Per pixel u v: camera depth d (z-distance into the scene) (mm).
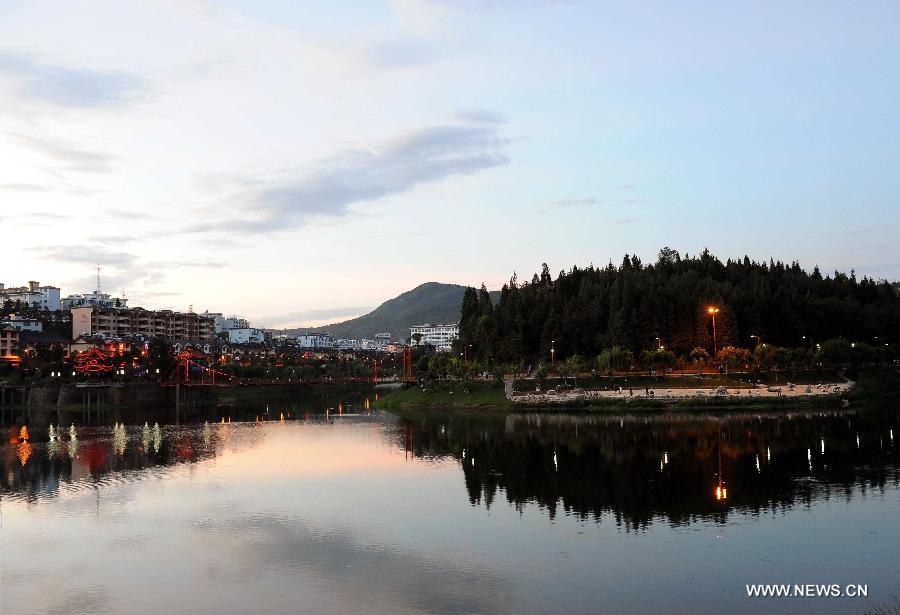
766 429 121500
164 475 91938
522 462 97125
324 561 54500
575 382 196000
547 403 171875
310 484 84250
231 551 57469
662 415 149000
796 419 135000
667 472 85625
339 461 102062
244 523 66000
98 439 137750
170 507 72938
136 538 61625
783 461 90375
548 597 46562
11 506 74375
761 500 70000
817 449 98938
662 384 189000
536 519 65375
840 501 68875
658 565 52094
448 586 48812
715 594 46656
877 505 67062
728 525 61594
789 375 198125
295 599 47000
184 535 62281
